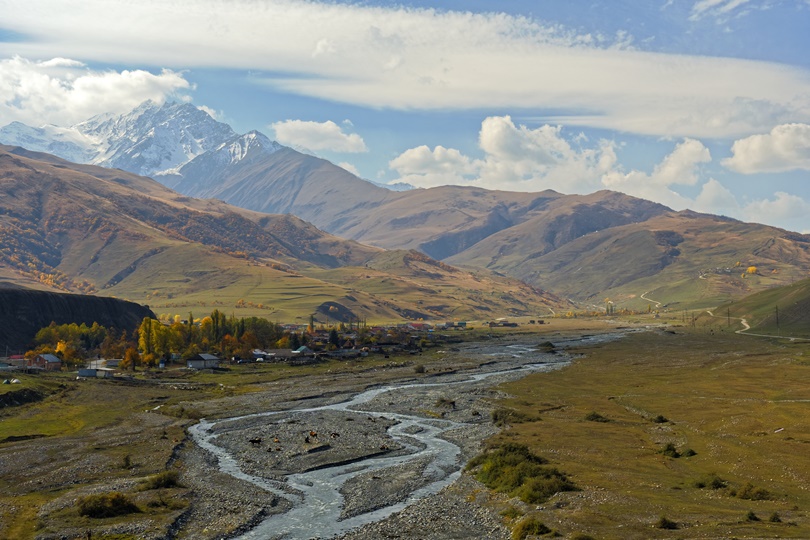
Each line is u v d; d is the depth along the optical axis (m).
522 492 79.81
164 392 182.62
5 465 99.88
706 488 80.62
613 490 79.81
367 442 118.62
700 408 138.38
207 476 95.31
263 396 179.12
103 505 77.06
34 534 70.38
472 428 130.25
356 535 71.06
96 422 135.50
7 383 167.25
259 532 72.44
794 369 193.12
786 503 72.75
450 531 70.94
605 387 184.62
